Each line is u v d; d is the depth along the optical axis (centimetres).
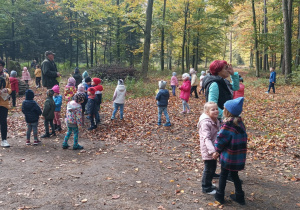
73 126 650
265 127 831
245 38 3375
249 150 638
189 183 448
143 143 708
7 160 561
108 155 612
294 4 2080
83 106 896
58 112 827
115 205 366
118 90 937
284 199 388
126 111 1100
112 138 755
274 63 3741
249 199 387
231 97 420
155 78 2219
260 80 1994
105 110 1121
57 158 585
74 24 3484
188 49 3262
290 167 526
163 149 658
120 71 1989
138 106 1205
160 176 480
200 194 403
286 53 1825
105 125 895
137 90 1590
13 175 476
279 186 437
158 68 3641
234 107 350
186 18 2791
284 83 1798
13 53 3181
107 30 3419
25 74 1831
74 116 645
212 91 405
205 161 396
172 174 491
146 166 535
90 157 596
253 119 926
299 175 484
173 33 2988
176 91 1644
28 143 685
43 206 361
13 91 1180
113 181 454
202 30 2745
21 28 3152
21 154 607
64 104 1241
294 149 629
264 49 2542
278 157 585
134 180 459
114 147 679
